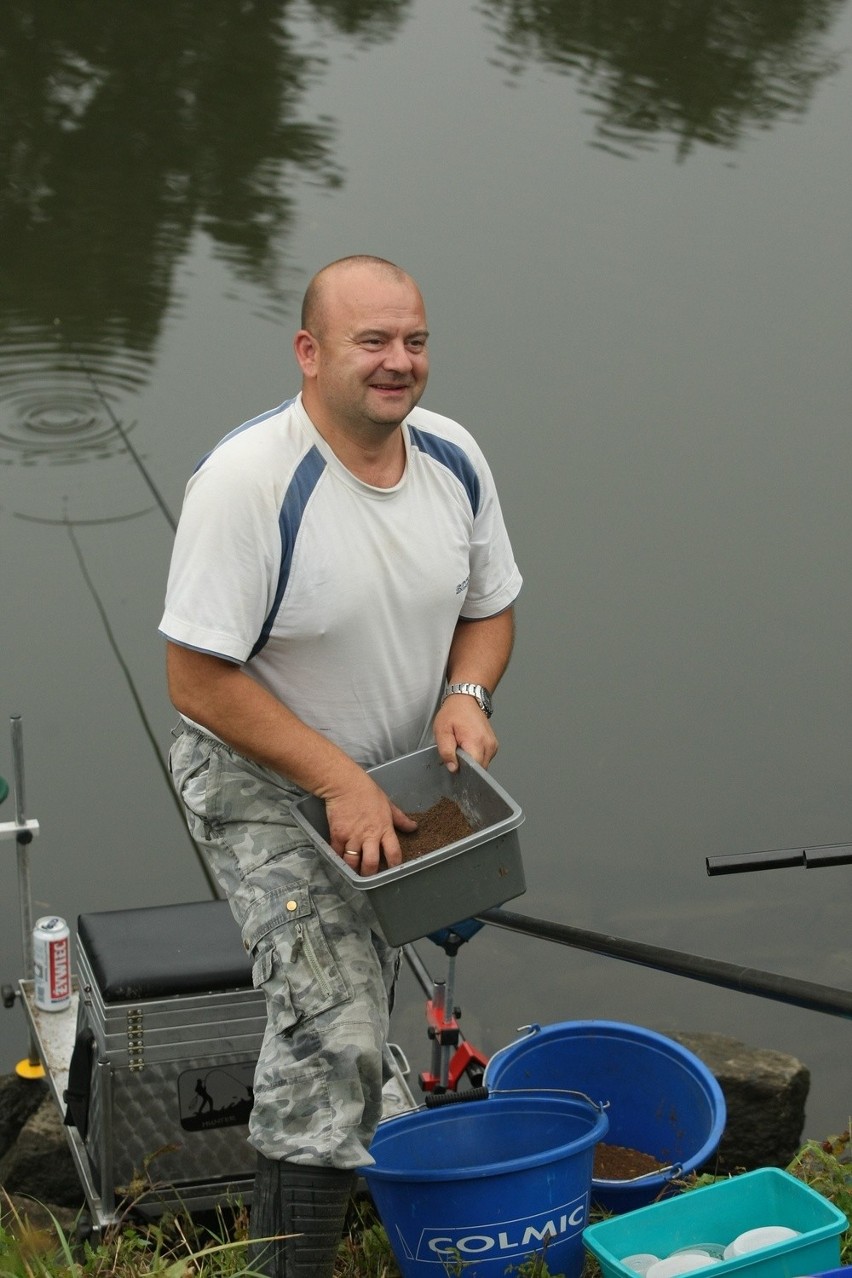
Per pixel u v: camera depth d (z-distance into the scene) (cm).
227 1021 444
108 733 781
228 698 320
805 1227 299
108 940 457
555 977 675
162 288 1291
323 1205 312
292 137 1606
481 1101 370
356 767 324
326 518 320
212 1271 324
